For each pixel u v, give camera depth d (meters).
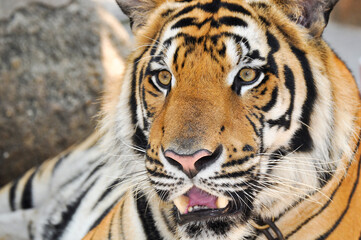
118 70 9.54
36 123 9.04
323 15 4.21
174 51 4.12
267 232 4.41
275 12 4.22
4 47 9.09
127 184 4.81
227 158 3.84
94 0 10.71
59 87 9.19
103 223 5.19
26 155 9.02
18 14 9.29
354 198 4.50
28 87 9.06
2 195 7.88
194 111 3.88
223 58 3.98
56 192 7.39
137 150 4.54
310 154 4.19
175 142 3.78
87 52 9.48
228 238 4.05
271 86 4.02
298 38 4.18
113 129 4.73
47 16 9.47
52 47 9.33
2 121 8.92
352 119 4.32
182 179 3.86
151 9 4.68
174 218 4.41
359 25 14.77
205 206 4.00
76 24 9.57
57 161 7.66
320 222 4.33
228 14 4.12
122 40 9.90
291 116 4.09
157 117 4.15
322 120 4.16
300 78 4.09
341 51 12.99
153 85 4.29
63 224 7.02
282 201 4.28
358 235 4.50
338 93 4.25
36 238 7.30
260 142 4.02
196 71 3.99
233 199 3.95
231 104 3.97
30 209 7.60
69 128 9.16
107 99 4.91
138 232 4.71
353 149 4.36
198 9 4.23
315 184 4.23
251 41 4.03
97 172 6.91
